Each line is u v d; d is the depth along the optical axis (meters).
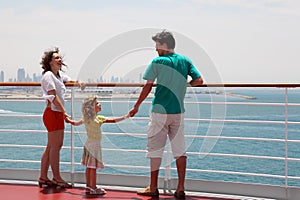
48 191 4.32
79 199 4.04
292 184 24.62
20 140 31.66
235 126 37.75
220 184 4.22
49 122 4.36
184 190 4.19
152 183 4.09
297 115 43.03
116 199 4.03
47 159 4.47
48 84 4.24
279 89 3.99
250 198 4.09
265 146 31.11
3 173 4.81
